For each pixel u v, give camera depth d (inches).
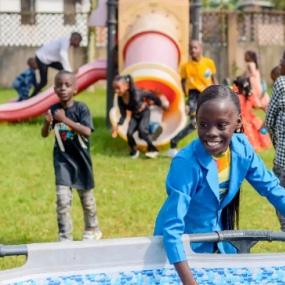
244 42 1002.1
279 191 138.6
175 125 446.6
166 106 430.0
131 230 257.1
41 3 1184.8
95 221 240.8
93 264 121.8
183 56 484.4
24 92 642.2
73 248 120.3
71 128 226.4
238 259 131.9
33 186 331.9
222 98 119.3
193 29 505.4
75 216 276.8
